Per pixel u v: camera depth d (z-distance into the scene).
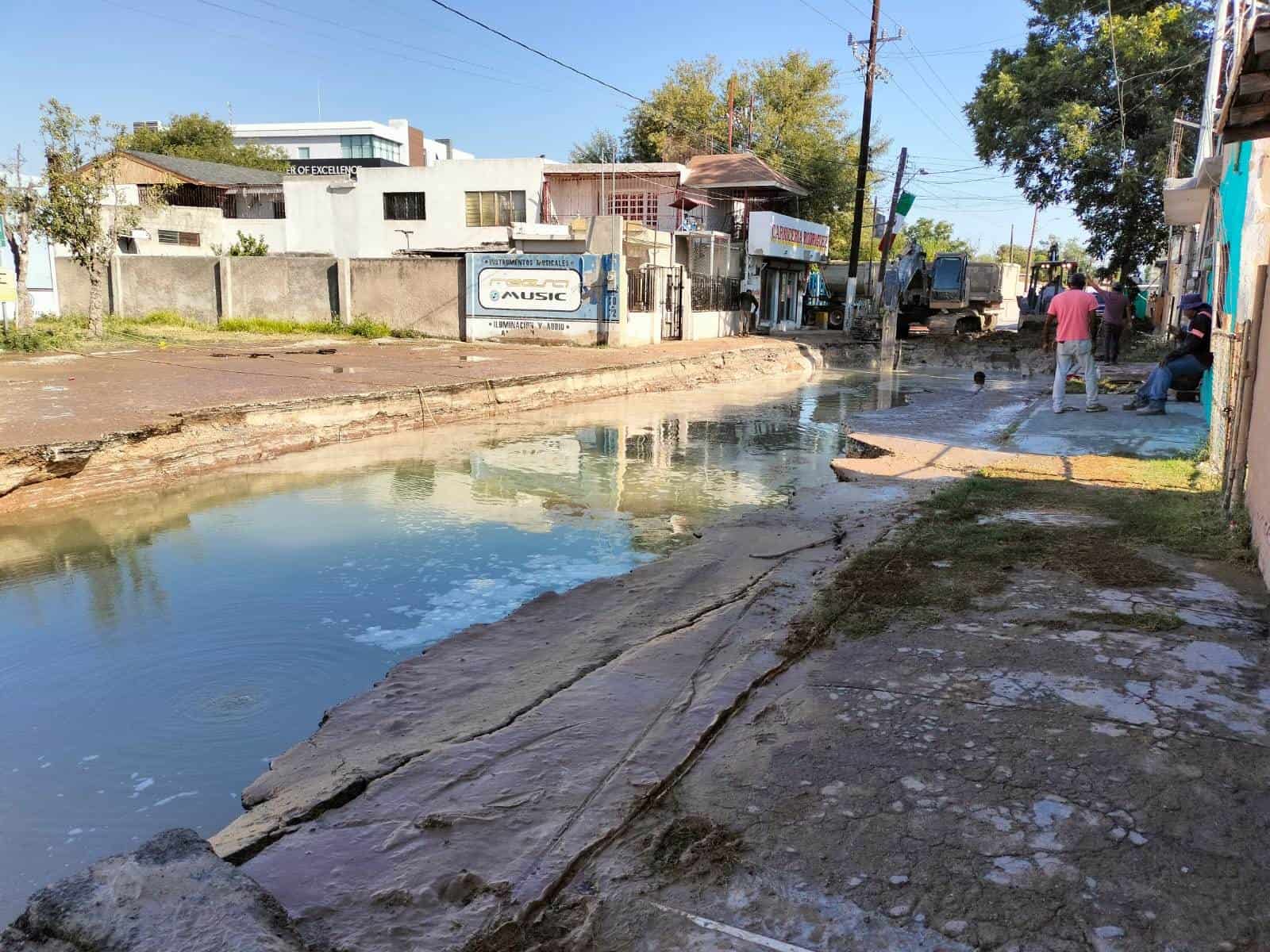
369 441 11.09
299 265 24.78
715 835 2.61
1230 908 2.21
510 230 28.98
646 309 24.11
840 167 46.34
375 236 33.47
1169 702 3.38
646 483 8.83
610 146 48.78
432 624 5.11
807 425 12.91
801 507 7.38
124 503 7.85
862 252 54.06
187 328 24.09
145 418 9.24
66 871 2.95
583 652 4.36
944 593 4.76
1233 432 6.05
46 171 18.58
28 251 18.77
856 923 2.20
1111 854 2.45
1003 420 12.54
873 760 3.01
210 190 37.31
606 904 2.33
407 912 2.31
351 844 2.65
